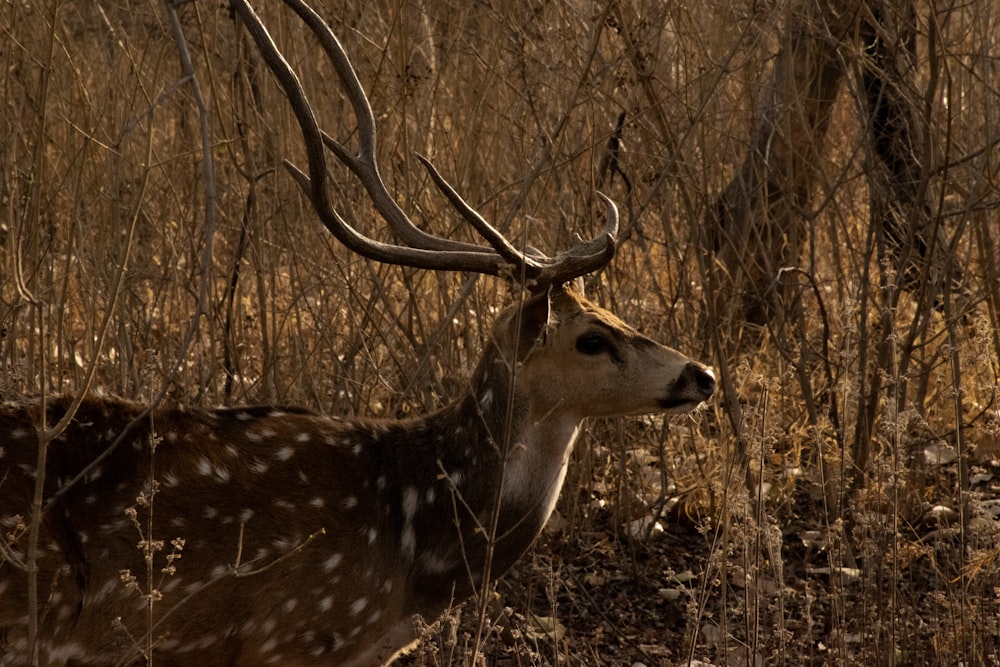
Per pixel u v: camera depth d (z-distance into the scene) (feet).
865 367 34.17
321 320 35.35
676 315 39.14
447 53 36.83
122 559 22.72
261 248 34.63
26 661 21.98
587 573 33.65
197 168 37.17
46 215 32.35
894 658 27.17
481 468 25.41
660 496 35.40
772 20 35.04
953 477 38.14
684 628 31.53
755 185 39.17
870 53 39.06
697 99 37.55
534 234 36.19
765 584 31.12
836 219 43.98
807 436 36.91
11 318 32.22
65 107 36.17
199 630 23.38
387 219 25.30
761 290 39.78
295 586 23.81
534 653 28.43
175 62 40.42
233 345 34.88
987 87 34.53
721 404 37.29
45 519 22.24
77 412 23.27
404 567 25.00
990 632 27.86
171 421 24.00
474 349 37.17
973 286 41.47
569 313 25.36
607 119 38.42
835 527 28.45
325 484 24.27
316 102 36.99
